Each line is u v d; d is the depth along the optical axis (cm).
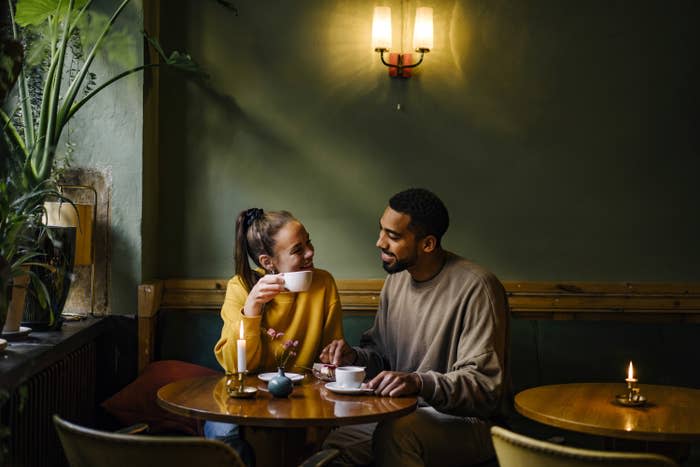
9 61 236
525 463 192
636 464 179
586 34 401
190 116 396
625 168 402
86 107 364
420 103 398
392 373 257
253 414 226
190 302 389
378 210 399
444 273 297
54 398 295
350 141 398
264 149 397
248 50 396
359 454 285
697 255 401
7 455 237
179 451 189
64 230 314
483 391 270
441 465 277
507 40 399
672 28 398
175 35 394
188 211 396
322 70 397
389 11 383
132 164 366
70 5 316
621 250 400
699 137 402
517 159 400
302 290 272
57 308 316
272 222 289
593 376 377
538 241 400
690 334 382
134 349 368
